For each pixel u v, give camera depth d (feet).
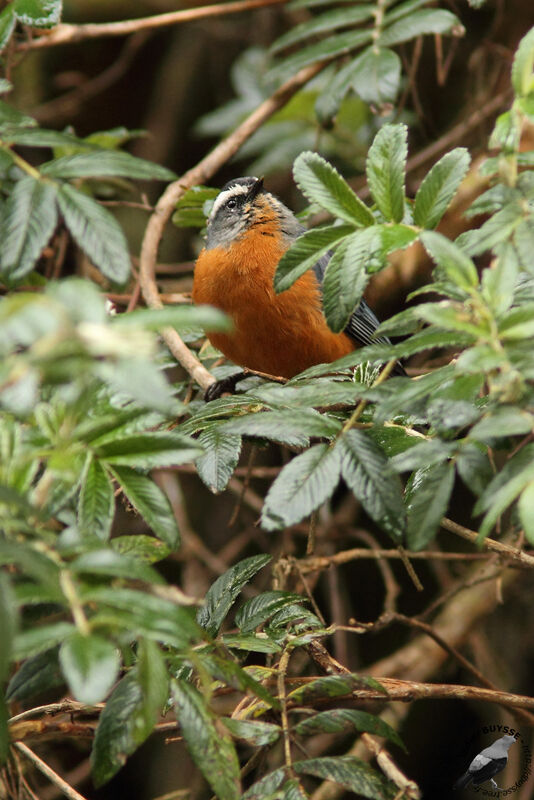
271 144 39.09
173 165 47.85
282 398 15.14
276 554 35.58
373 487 13.62
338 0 30.42
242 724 14.98
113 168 14.42
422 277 36.91
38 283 31.76
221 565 35.09
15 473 12.16
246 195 28.63
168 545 13.53
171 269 35.04
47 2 20.12
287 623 19.08
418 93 42.37
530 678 35.55
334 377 18.99
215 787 12.95
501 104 35.47
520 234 13.96
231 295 28.09
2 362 9.86
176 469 31.37
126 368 9.78
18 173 21.74
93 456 13.56
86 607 12.59
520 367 11.85
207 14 33.45
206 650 16.44
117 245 14.19
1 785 18.24
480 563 37.65
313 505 13.43
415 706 36.40
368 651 40.75
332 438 14.49
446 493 12.88
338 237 15.94
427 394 13.75
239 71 41.14
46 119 42.68
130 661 15.05
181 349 25.21
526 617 36.19
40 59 44.80
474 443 14.89
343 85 27.68
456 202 33.60
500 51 36.76
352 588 41.52
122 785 36.32
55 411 12.70
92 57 47.47
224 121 40.06
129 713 13.71
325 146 38.88
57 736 17.30
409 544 12.71
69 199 14.38
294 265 15.84
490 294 12.54
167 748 36.40
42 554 11.02
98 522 13.04
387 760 15.58
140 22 32.96
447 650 26.50
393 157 15.80
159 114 47.39
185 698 13.51
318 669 21.58
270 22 44.34
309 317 28.09
